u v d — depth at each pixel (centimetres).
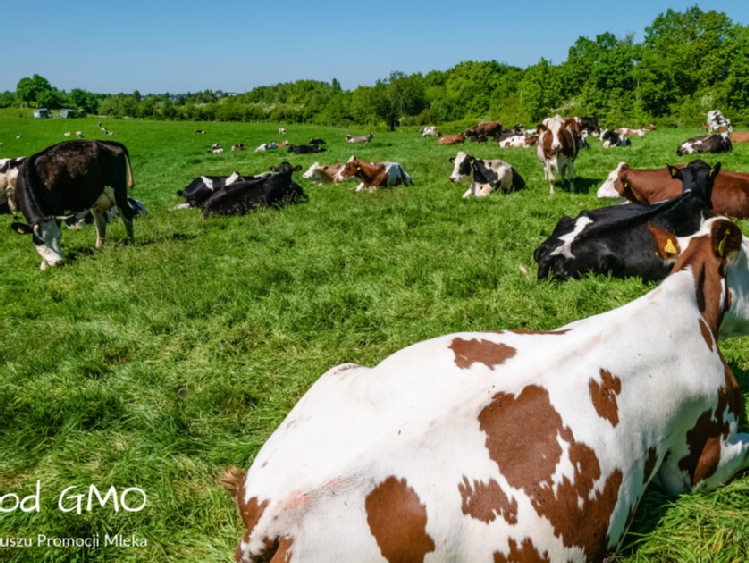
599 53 7069
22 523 365
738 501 311
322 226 1102
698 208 693
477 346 285
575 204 1129
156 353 609
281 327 633
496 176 1356
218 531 347
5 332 689
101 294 794
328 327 631
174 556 337
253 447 420
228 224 1277
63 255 1070
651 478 309
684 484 313
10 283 934
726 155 1925
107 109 12519
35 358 591
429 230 986
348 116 9556
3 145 4872
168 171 2953
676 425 288
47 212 1006
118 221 1411
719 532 295
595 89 6712
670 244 365
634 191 1049
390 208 1215
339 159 2928
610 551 259
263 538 215
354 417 251
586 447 248
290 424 269
